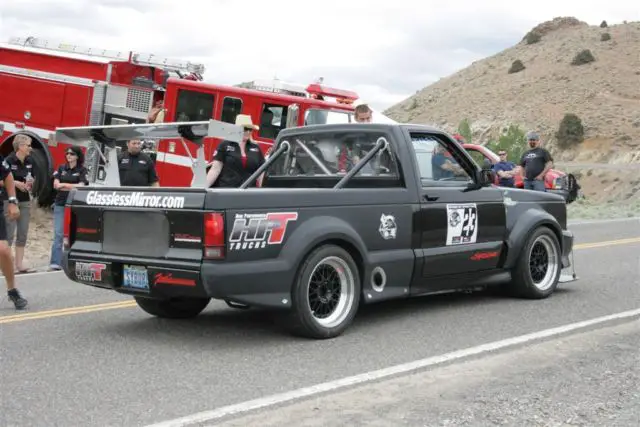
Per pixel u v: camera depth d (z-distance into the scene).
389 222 7.08
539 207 8.70
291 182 8.16
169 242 6.13
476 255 7.87
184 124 7.96
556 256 8.71
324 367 5.63
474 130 113.25
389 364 5.70
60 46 18.48
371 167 7.52
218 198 5.92
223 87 17.00
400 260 7.12
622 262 11.76
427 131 7.71
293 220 6.32
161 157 17.20
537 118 107.88
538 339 6.47
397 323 7.20
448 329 6.91
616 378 5.33
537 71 128.88
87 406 4.73
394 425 4.39
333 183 7.84
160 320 7.48
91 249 6.73
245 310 8.03
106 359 5.89
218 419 4.49
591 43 132.50
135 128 8.25
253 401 4.80
